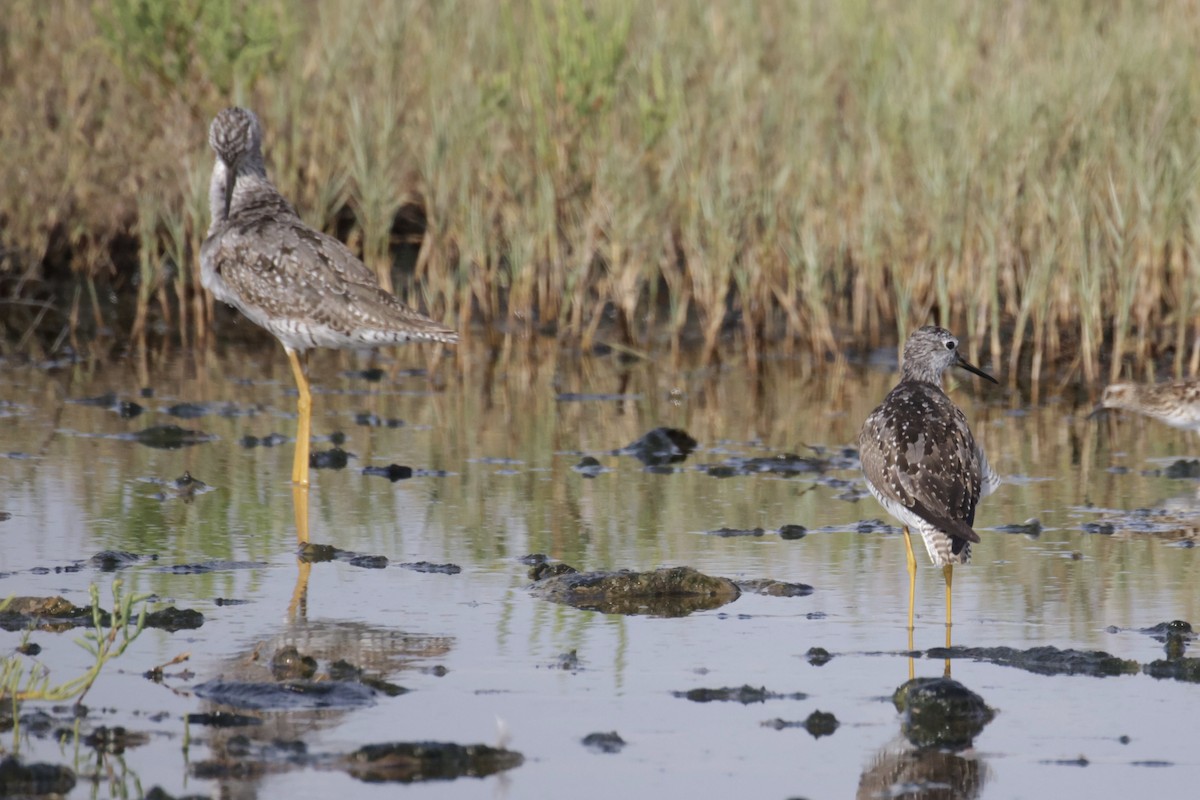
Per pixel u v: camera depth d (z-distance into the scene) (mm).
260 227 13266
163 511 12039
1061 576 10781
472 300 20312
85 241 20734
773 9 21969
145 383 16938
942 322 17656
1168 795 7359
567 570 10578
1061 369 18297
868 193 18641
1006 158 18375
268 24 19234
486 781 7422
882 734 8055
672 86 19672
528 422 15664
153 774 7371
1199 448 15016
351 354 19016
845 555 11281
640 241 18828
